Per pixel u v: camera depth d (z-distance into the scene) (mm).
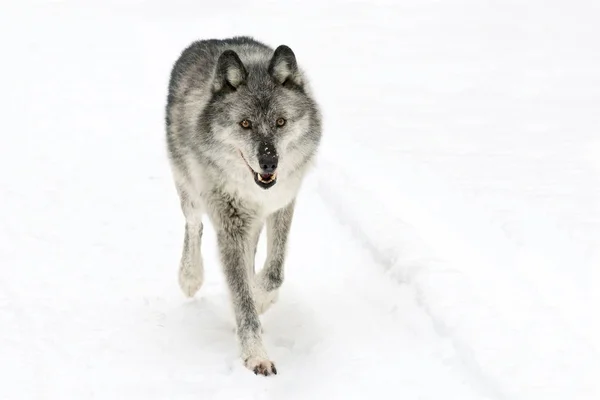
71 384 21000
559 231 28750
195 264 26375
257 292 24562
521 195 32531
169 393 20609
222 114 22453
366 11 72625
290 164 23219
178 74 26109
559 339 20828
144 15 77062
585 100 46562
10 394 20422
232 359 22422
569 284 24844
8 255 29469
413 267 25328
